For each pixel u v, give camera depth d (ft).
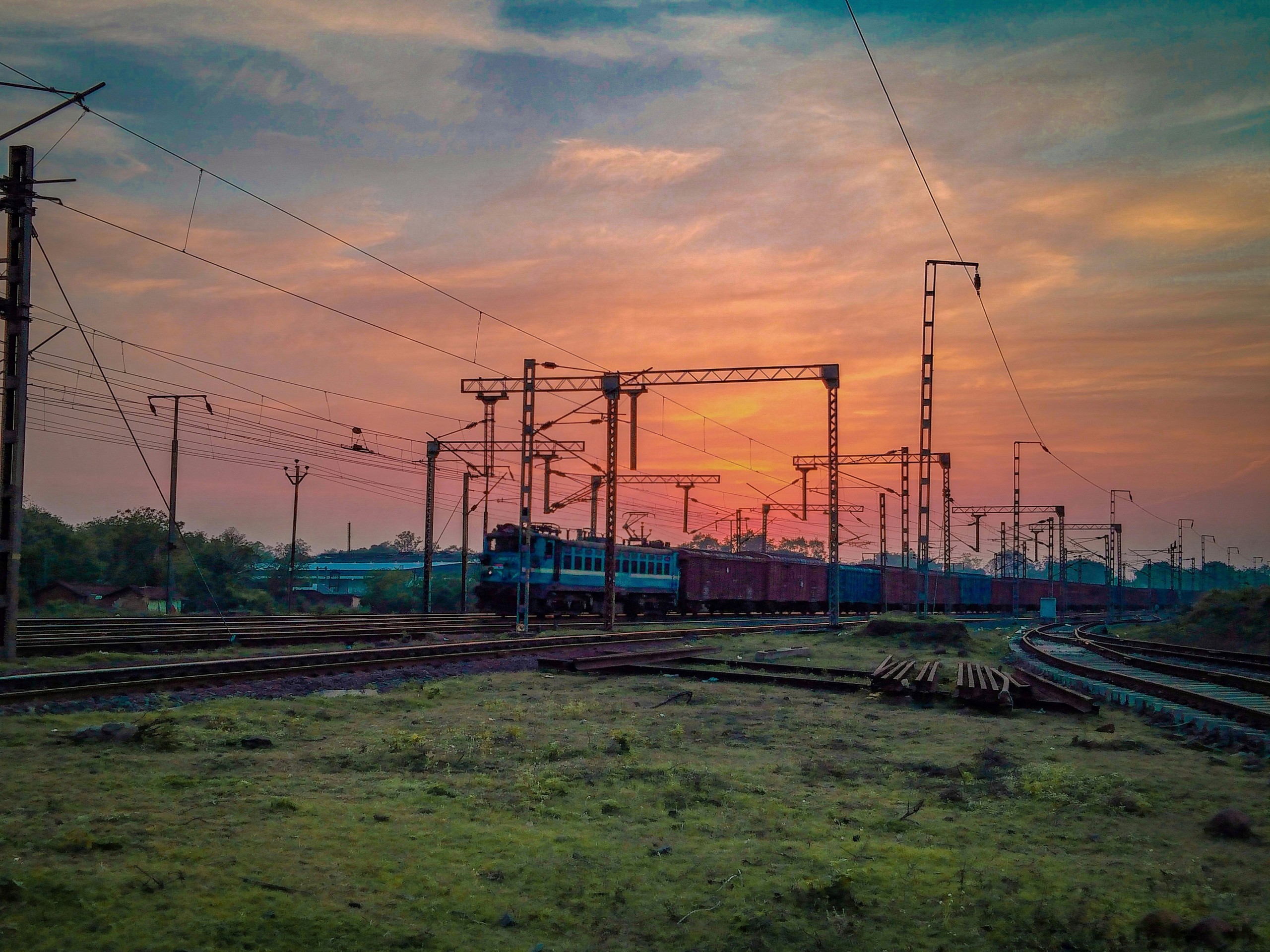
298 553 338.34
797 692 58.08
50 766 29.22
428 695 51.16
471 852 22.22
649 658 73.77
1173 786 31.22
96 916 17.12
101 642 71.97
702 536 268.82
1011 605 276.62
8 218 62.34
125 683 45.96
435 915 18.49
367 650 74.79
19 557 62.34
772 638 113.39
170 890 18.47
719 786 30.01
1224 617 161.48
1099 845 24.39
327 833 22.98
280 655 65.92
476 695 53.01
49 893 17.80
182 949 16.15
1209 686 64.23
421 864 21.15
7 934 16.22
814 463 184.44
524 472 106.22
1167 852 23.91
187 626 101.81
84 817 22.99
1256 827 26.25
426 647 71.26
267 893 18.66
